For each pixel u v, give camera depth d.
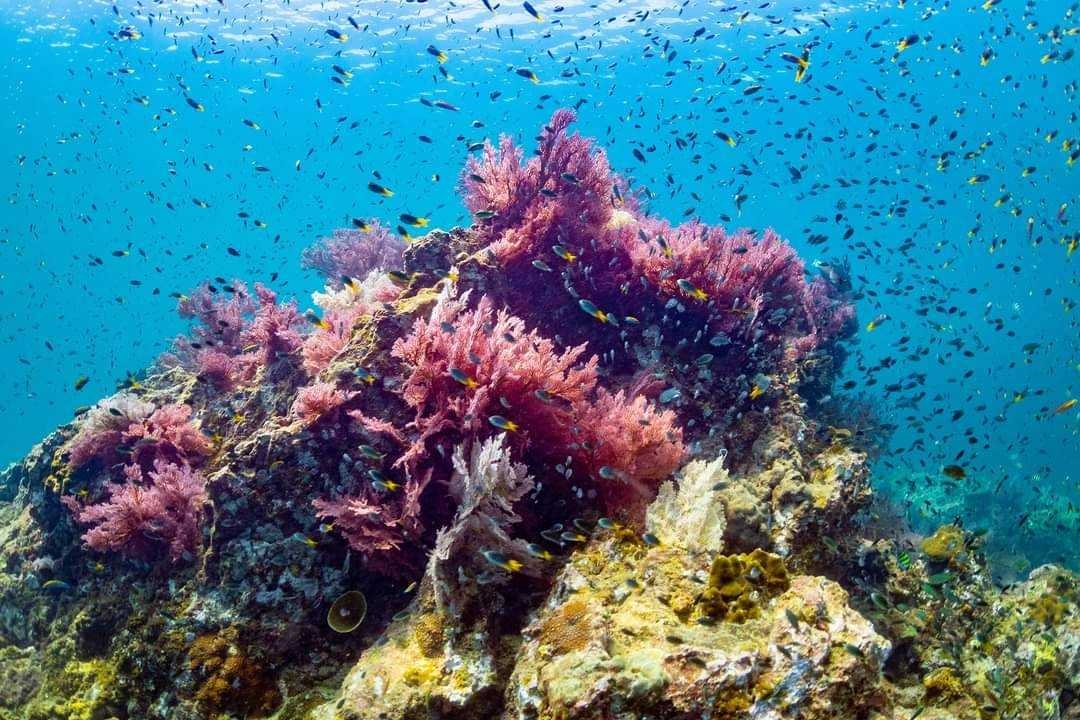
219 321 2.45
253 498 1.61
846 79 12.47
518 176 2.29
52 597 2.04
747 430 1.95
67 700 1.70
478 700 1.20
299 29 8.96
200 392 2.23
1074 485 6.12
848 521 1.79
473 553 1.35
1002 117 14.69
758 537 1.47
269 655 1.50
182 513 1.78
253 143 15.66
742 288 2.14
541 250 2.13
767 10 8.04
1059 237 3.41
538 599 1.36
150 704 1.55
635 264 2.15
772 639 1.08
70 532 2.05
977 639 1.66
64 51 11.69
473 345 1.61
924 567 1.87
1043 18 10.02
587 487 1.58
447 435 1.58
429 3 8.00
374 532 1.48
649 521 1.42
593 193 2.22
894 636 1.64
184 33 9.36
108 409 2.06
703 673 1.02
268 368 2.09
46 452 2.29
